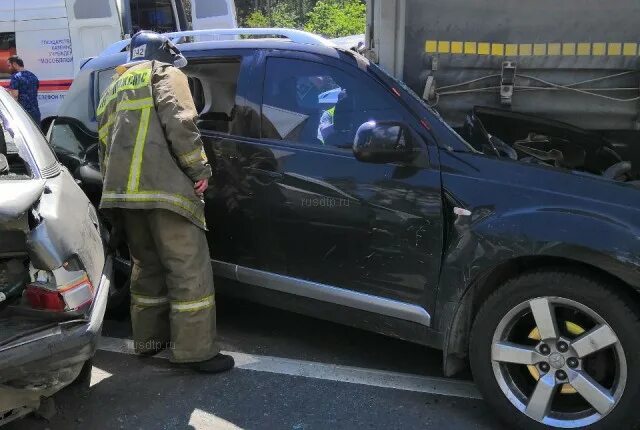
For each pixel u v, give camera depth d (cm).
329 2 2900
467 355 318
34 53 919
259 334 407
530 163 303
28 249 251
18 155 332
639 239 263
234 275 374
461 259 297
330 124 341
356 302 332
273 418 312
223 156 366
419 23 379
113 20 896
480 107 384
